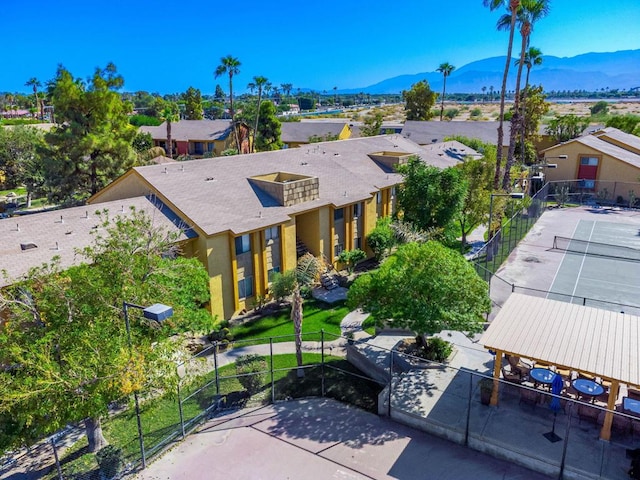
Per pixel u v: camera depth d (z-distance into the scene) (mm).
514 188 46781
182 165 31391
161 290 16547
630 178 51500
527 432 16172
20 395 12008
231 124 78438
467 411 17469
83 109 43719
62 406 13078
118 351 13766
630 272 31156
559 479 14812
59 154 43938
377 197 38812
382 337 24094
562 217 46469
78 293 14984
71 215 24828
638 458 13961
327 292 31281
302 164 37781
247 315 28016
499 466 15586
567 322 17438
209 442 17281
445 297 18500
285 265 30141
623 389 17422
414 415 17547
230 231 25969
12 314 15148
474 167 40719
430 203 34156
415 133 77500
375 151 46719
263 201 30234
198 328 18828
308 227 32906
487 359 21250
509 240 34406
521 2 43062
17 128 57219
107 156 44125
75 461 16125
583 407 16141
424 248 19297
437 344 21703
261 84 76125
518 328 17062
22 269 19625
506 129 73938
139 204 26594
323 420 18406
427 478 15188
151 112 110812
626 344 15852
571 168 54625
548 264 32938
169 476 15586
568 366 14711
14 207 53375
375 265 36156
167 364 14688
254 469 15812
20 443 13781
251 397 20047
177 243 24484
